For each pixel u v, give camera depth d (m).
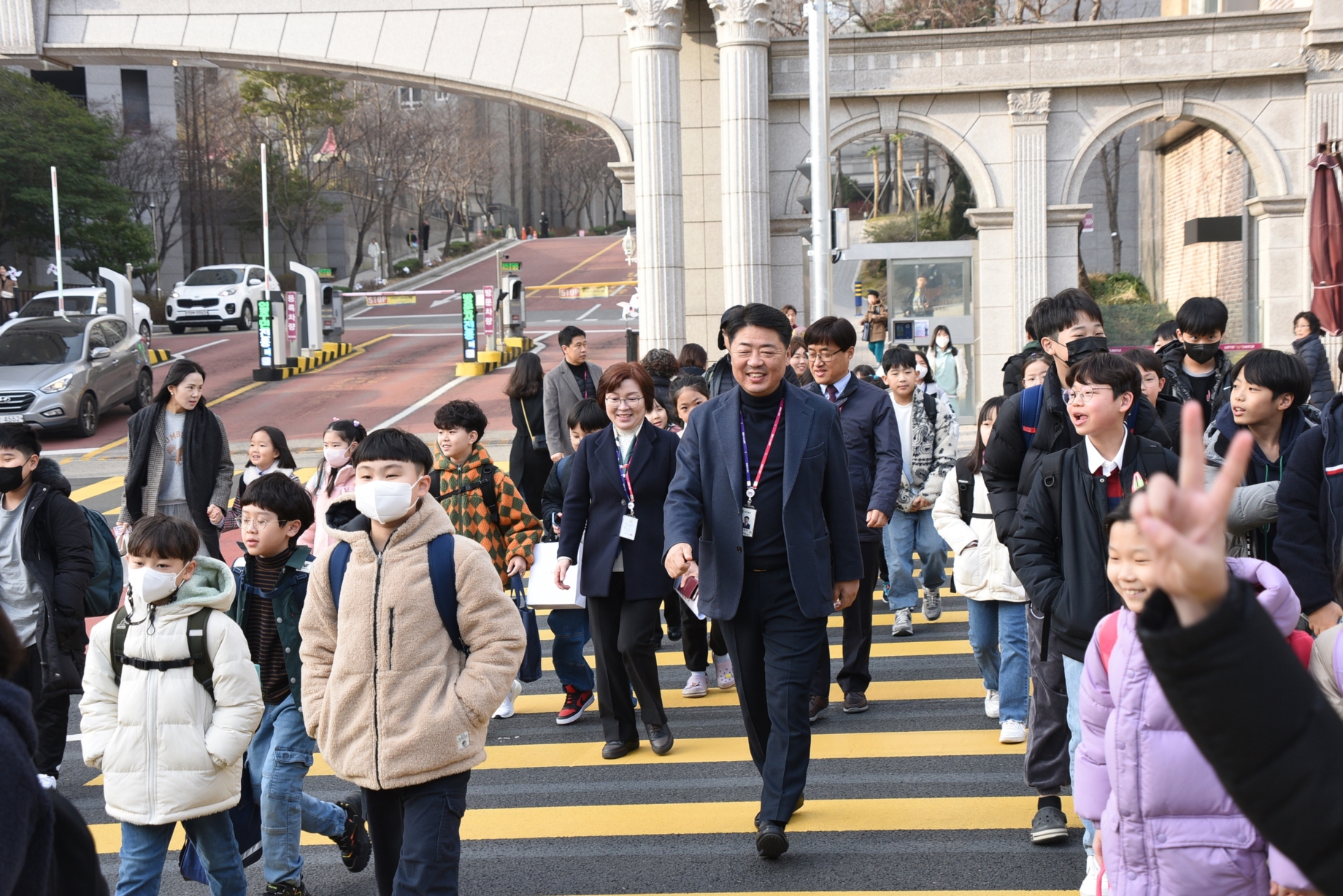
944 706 8.64
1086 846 5.27
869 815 6.65
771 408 6.18
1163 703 3.50
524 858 6.27
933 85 21.78
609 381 7.69
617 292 60.06
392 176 78.69
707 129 22.02
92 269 55.31
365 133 74.38
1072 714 5.17
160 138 62.47
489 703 4.57
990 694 8.25
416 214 93.31
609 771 7.62
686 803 6.97
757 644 6.14
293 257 76.50
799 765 5.95
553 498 9.53
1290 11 21.25
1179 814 3.49
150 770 4.98
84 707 5.12
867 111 22.03
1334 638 3.49
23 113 51.41
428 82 22.66
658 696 7.83
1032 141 21.78
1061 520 5.15
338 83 71.75
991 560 7.60
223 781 5.08
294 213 71.62
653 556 7.68
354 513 4.93
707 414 6.23
